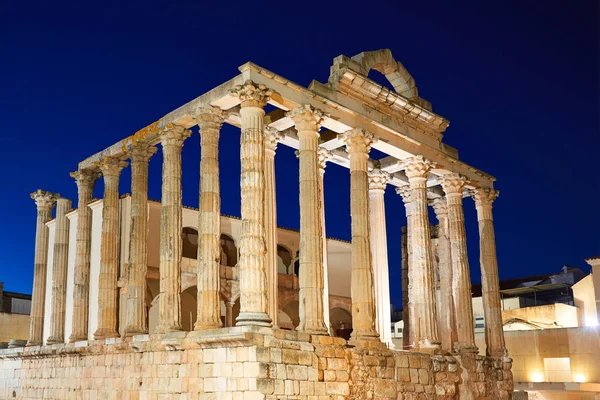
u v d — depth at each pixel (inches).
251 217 1114.1
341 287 2337.6
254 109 1159.6
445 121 1595.7
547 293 2891.2
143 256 1381.6
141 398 1206.9
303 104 1243.2
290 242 2202.3
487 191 1755.7
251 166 1135.6
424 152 1549.0
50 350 1498.5
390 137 1451.8
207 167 1238.3
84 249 1530.5
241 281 1094.4
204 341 1084.5
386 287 1566.2
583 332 2110.0
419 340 1462.8
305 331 1161.4
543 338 2183.8
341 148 1568.7
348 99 1355.8
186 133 1344.7
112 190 1491.1
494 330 1688.0
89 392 1353.3
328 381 1121.4
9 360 1680.6
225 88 1217.4
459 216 1631.4
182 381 1130.0
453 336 1742.1
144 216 1403.8
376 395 1227.9
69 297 1744.6
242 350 1045.2
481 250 1739.7
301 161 1241.4
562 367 2144.4
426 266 1486.2
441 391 1397.6
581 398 1829.5
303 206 1221.7
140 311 1349.7
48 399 1487.5
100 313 1429.6
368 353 1234.0
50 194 1779.0
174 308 1253.1
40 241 1743.4
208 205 1222.3
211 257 1200.8
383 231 1609.3
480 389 1525.6
